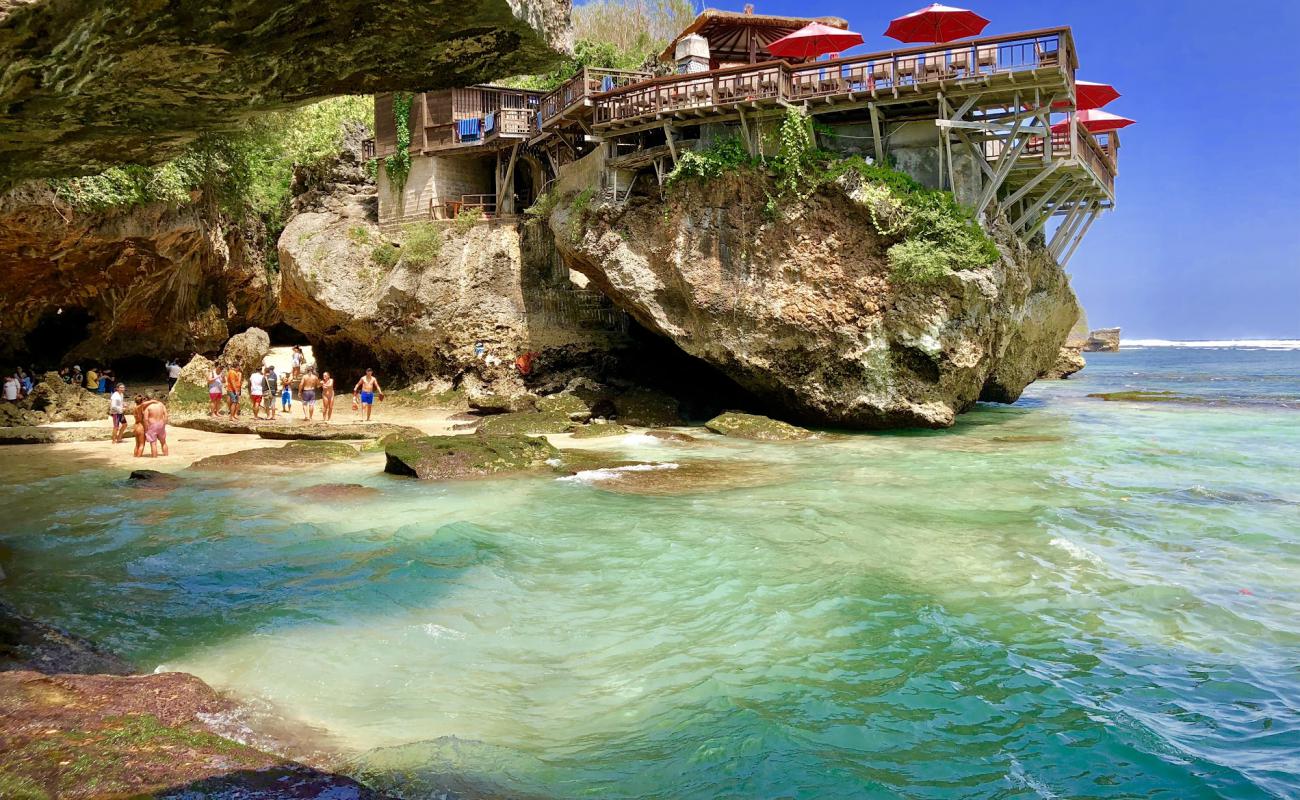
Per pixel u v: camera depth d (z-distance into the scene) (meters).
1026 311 26.39
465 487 15.51
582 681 7.00
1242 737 5.92
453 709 6.50
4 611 8.52
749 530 11.83
